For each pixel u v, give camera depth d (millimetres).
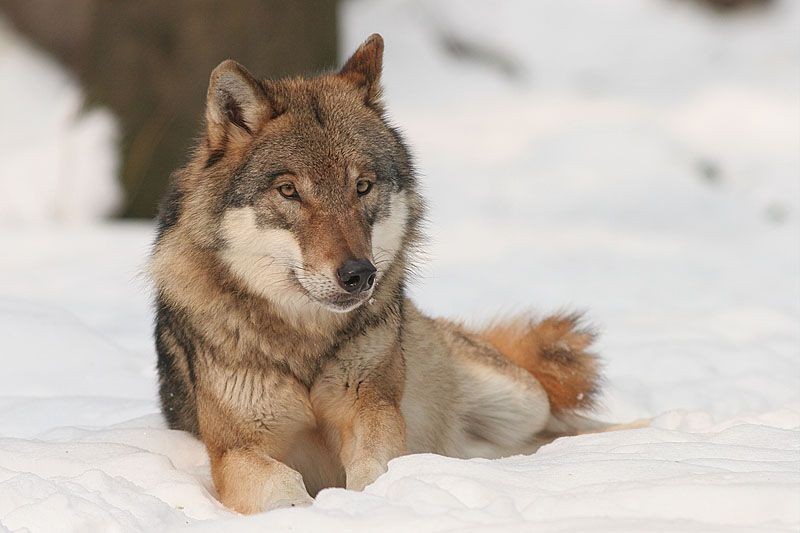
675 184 25203
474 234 21109
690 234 21609
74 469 7969
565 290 16844
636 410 11367
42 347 12344
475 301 16016
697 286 17125
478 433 10945
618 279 17609
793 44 34094
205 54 20781
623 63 33469
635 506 6297
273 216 8398
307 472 9219
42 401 10727
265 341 8477
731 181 25781
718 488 6324
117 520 6566
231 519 6465
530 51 33469
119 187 22188
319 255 8172
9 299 13930
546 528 5945
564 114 29953
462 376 10578
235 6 20531
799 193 24469
